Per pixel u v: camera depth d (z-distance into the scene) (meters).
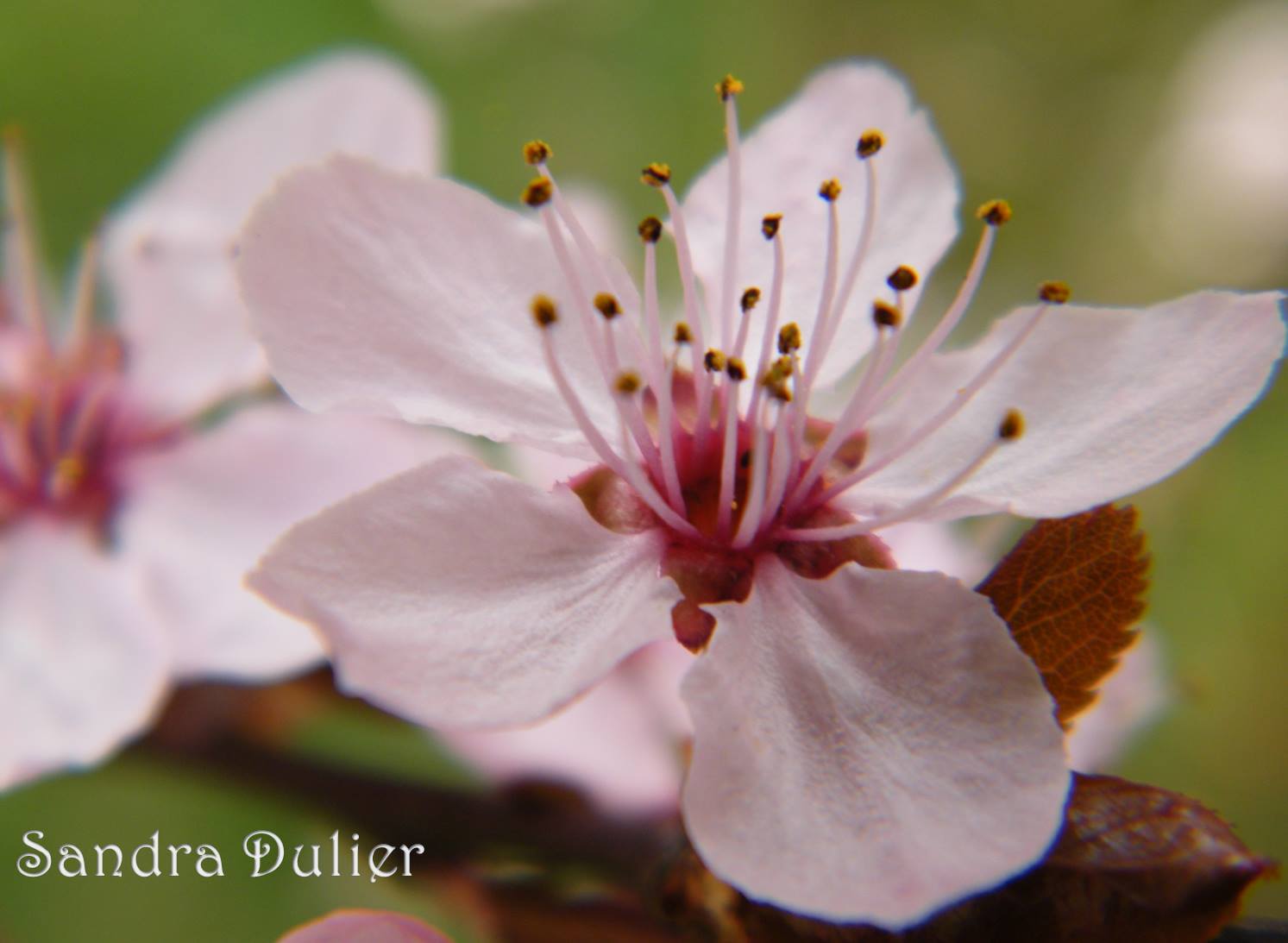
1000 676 0.09
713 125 0.17
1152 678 0.11
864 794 0.08
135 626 0.10
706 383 0.09
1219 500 0.15
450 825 0.10
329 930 0.09
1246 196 0.18
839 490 0.09
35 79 0.14
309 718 0.11
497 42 0.16
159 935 0.13
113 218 0.11
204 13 0.15
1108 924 0.08
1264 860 0.08
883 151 0.10
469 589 0.09
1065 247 0.18
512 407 0.09
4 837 0.12
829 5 0.18
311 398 0.09
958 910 0.08
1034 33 0.19
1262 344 0.09
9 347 0.11
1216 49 0.19
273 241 0.09
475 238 0.09
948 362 0.09
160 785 0.11
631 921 0.10
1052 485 0.09
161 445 0.11
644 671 0.11
